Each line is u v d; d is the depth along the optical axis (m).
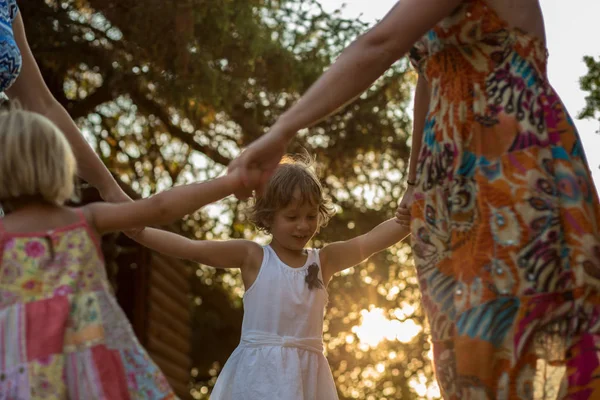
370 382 18.52
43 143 2.78
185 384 14.70
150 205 2.80
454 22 2.45
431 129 2.52
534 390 2.24
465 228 2.39
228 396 4.03
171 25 10.32
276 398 3.91
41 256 2.73
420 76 2.84
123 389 2.69
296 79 11.59
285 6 11.78
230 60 11.16
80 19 10.93
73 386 2.64
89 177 3.58
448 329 2.40
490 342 2.27
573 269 2.29
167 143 14.12
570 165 2.37
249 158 2.49
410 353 18.00
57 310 2.67
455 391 2.38
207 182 2.79
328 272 4.23
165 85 10.87
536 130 2.38
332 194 13.87
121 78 11.07
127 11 10.34
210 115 12.48
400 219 3.23
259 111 12.44
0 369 2.62
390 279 15.64
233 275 18.38
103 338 2.71
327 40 11.96
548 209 2.31
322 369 4.10
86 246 2.79
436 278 2.44
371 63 2.40
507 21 2.43
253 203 4.19
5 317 2.66
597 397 2.20
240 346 4.07
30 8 10.50
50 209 2.81
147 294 12.22
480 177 2.38
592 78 5.73
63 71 11.20
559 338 2.25
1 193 2.79
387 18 2.39
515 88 2.41
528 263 2.28
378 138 13.13
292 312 4.05
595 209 2.38
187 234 15.36
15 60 3.29
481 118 2.43
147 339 12.12
